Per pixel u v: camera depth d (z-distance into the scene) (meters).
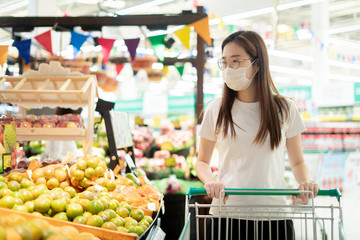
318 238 3.21
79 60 6.00
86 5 11.04
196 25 4.00
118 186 2.77
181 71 4.77
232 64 2.21
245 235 2.21
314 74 11.84
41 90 3.33
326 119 10.39
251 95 2.30
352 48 17.23
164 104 9.62
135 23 4.06
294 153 2.36
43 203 2.01
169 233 4.24
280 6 9.39
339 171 8.84
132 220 2.17
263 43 2.26
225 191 1.89
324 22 11.74
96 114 5.22
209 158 2.48
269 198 2.20
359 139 9.41
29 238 1.20
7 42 6.91
